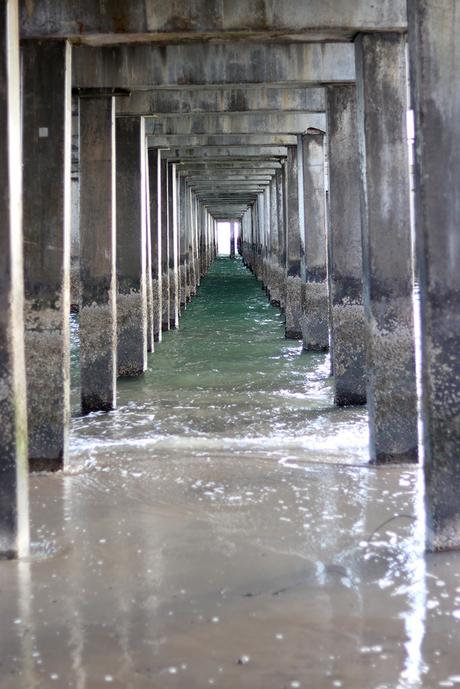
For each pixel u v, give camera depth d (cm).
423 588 550
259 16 893
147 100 1498
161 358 1788
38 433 894
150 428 1115
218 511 729
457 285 609
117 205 1565
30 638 485
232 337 2123
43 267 916
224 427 1108
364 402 1237
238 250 7319
